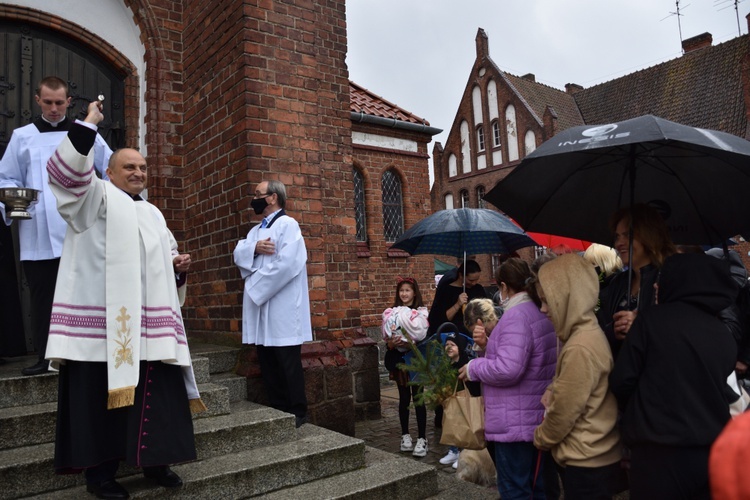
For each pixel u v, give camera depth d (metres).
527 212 3.04
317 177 5.23
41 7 5.29
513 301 2.90
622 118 25.14
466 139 28.20
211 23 5.41
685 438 1.90
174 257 3.09
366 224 10.77
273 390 4.41
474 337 3.29
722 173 2.55
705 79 22.97
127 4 5.72
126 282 2.74
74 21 5.46
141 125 5.80
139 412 2.68
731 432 0.78
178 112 5.83
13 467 2.85
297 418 4.21
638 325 2.15
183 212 5.77
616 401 2.33
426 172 11.63
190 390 2.96
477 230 4.98
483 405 3.00
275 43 5.07
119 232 2.78
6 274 4.02
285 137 5.04
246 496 3.20
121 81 5.85
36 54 5.34
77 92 5.55
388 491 3.43
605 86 27.25
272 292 4.15
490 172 26.95
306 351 5.02
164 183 5.68
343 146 7.11
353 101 10.99
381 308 10.61
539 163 2.73
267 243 4.17
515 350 2.70
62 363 2.70
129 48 5.79
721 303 2.06
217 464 3.30
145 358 2.73
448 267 15.42
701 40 24.67
